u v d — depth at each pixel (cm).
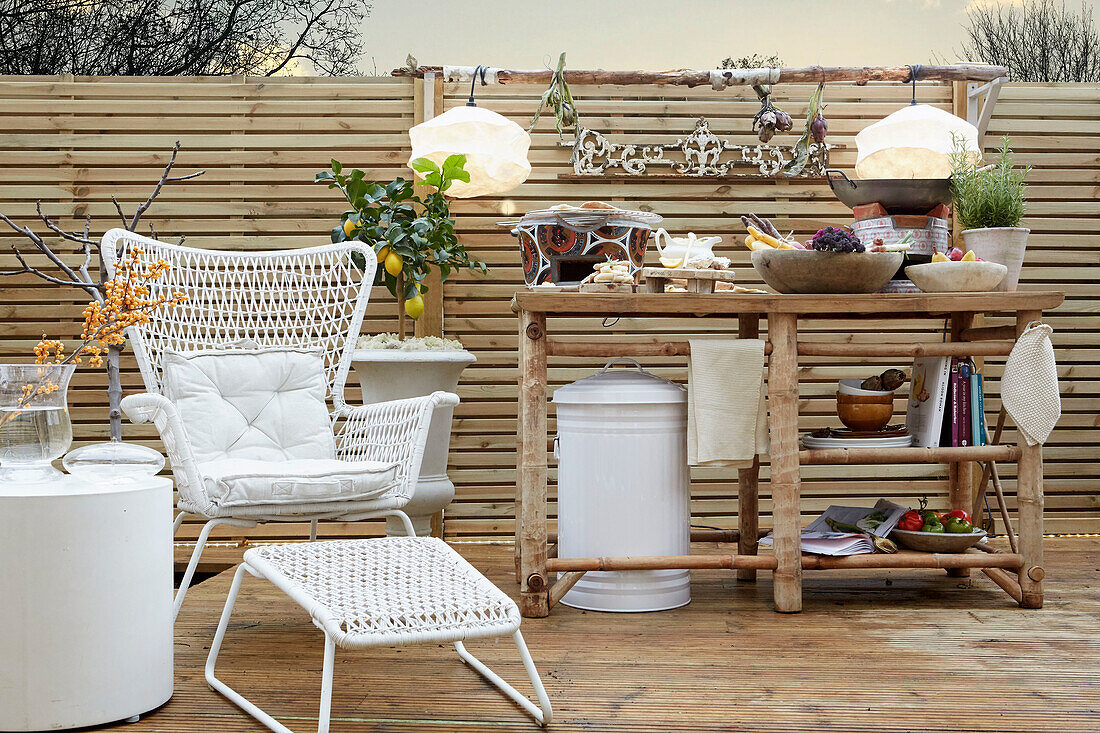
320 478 202
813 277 232
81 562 152
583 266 265
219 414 237
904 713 163
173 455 201
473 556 317
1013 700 169
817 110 329
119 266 211
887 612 238
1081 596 254
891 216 261
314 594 148
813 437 258
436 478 315
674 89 351
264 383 248
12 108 341
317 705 167
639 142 349
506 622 149
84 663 152
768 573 292
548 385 350
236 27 590
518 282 349
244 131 346
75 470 167
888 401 257
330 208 347
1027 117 352
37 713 149
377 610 143
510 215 349
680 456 246
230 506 196
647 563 231
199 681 181
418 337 335
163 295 250
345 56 581
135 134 344
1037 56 555
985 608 242
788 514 236
